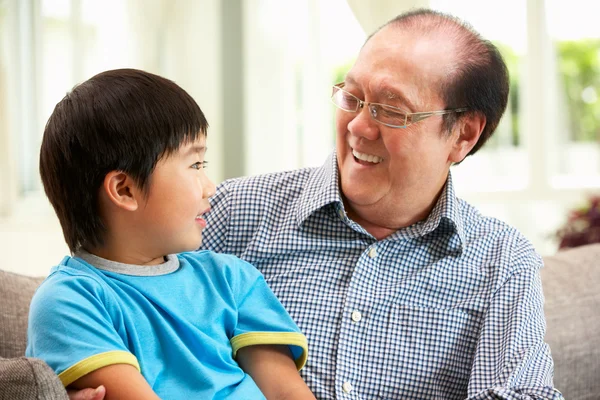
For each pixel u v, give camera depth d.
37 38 3.57
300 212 1.54
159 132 1.17
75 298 1.08
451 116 1.50
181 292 1.24
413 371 1.48
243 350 1.33
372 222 1.57
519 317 1.48
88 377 1.03
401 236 1.52
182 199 1.19
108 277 1.18
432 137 1.48
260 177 1.63
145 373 1.13
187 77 3.70
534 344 1.45
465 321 1.51
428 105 1.47
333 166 1.57
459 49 1.51
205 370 1.18
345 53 3.90
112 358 1.03
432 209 1.57
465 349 1.51
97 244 1.19
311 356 1.47
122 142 1.15
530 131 4.02
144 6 3.60
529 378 1.39
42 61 3.58
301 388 1.31
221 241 1.56
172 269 1.26
